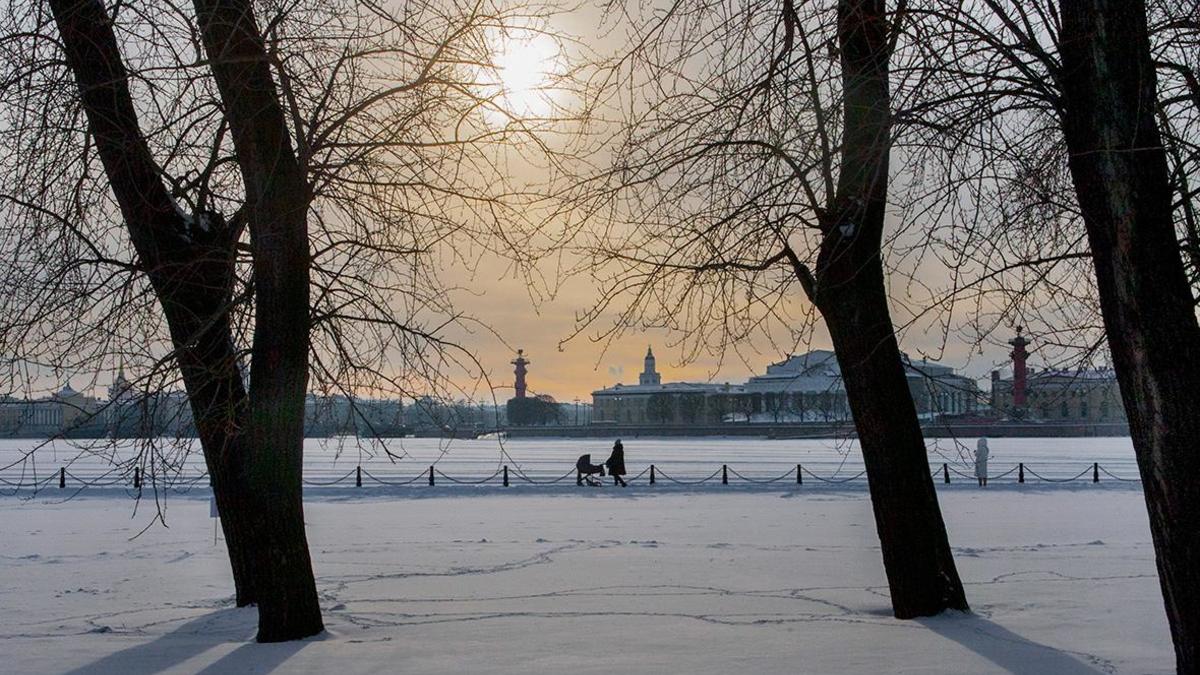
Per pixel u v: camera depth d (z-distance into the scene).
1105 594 13.02
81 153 10.88
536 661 9.14
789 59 9.49
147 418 10.91
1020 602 12.38
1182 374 7.21
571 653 9.50
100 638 10.84
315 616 10.77
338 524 24.14
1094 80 7.50
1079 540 19.92
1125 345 7.38
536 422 141.62
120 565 17.34
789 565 16.55
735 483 37.91
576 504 30.31
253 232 11.12
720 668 8.74
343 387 12.40
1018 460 58.56
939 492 33.59
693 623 11.18
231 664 9.23
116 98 11.20
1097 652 9.36
